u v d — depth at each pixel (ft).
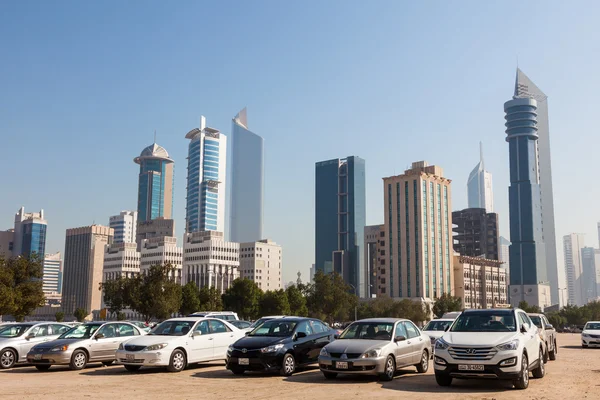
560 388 54.80
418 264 620.90
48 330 83.46
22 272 162.20
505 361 52.13
